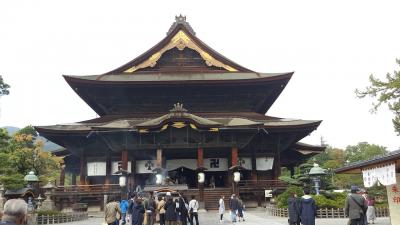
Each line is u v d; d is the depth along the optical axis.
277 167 60.62
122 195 46.69
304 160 71.94
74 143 60.19
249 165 60.59
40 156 57.69
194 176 65.38
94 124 60.97
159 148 53.69
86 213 44.81
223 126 53.12
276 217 38.19
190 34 67.50
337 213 35.41
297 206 21.38
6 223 6.00
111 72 66.12
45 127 58.16
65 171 70.25
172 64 68.25
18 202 6.29
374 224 29.64
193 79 62.78
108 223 18.70
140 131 52.72
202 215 41.94
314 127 59.19
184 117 52.66
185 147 53.88
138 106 66.06
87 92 64.44
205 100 66.12
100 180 61.31
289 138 61.62
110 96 65.19
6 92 59.78
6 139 44.53
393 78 51.41
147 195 36.53
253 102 67.75
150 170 58.66
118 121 59.50
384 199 49.94
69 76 61.06
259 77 63.19
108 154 59.59
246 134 55.62
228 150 57.50
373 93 52.50
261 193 54.25
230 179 54.75
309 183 42.84
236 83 62.88
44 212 38.03
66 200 52.97
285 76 62.78
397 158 18.81
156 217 30.70
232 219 33.22
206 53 67.56
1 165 39.91
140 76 65.56
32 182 42.41
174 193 30.97
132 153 56.78
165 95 65.50
